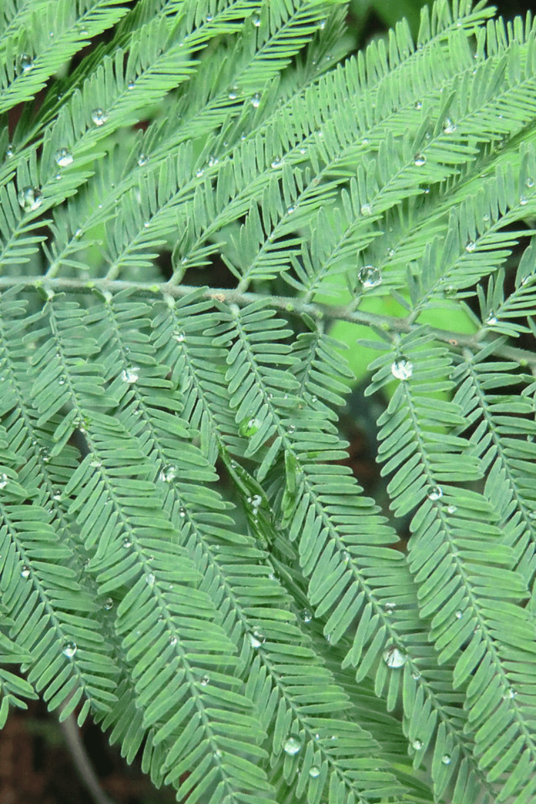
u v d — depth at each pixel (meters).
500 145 0.38
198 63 0.39
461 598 0.36
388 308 0.42
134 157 0.39
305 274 0.37
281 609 0.37
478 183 0.38
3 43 0.39
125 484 0.36
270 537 0.37
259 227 0.37
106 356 0.37
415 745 0.36
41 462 0.37
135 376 0.37
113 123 0.38
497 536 0.36
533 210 0.37
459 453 0.36
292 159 0.38
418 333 0.37
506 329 0.37
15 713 0.57
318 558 0.36
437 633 0.36
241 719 0.36
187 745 0.36
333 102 0.39
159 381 0.37
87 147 0.38
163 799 0.56
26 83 0.39
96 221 0.38
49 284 0.38
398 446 0.36
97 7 0.39
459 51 0.39
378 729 0.37
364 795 0.36
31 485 0.37
